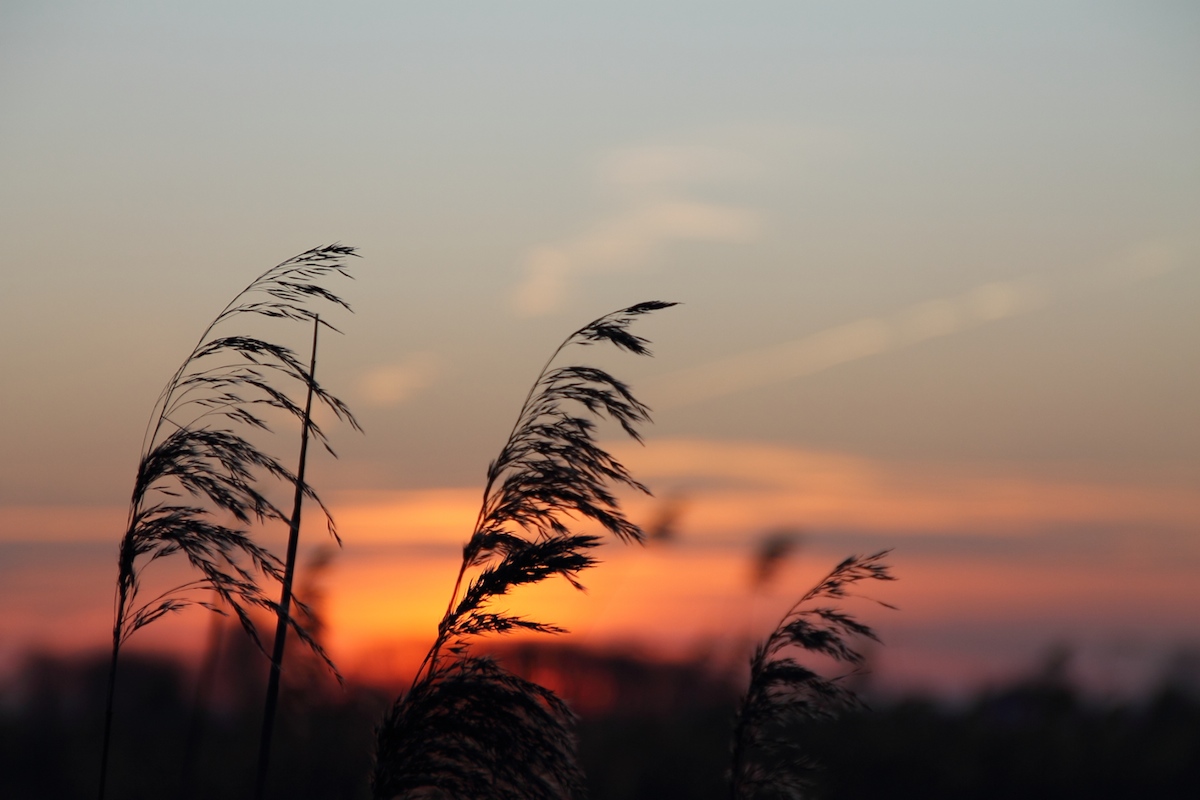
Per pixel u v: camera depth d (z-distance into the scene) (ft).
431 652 14.25
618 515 14.37
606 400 14.56
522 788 13.47
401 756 13.73
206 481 13.66
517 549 14.21
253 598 13.56
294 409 14.01
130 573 14.20
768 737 15.75
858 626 15.58
